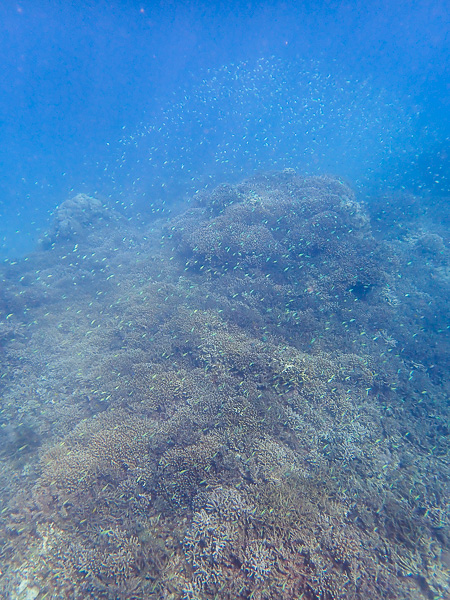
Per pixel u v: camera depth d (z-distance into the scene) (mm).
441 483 7137
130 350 11227
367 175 36156
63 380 10781
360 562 5410
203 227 16953
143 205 34594
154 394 8711
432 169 33438
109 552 5691
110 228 25797
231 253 14938
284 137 45625
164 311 12969
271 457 6730
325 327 11492
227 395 8219
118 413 8484
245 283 13867
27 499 6867
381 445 7848
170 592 5125
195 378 9094
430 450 8000
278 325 11406
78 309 15328
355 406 8688
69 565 5672
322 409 8234
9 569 5719
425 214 22609
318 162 41312
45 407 9773
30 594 5375
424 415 9016
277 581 4984
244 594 4898
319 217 16469
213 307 12773
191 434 7230
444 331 12234
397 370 10234
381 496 6574
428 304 13492
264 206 17469
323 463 6977
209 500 5953
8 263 22328
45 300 16297
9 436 8742
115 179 50688
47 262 21375
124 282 16859
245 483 6297
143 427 7770
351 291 13227
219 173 37688
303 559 5273
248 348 9672
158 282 15289
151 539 5699
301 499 5973
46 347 12766
